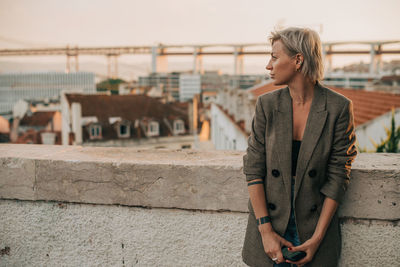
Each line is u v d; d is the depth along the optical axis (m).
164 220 1.93
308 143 1.30
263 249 1.45
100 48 165.88
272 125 1.37
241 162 1.87
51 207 2.04
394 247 1.74
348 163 1.33
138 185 1.90
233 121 13.80
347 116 1.30
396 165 1.75
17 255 2.12
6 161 2.02
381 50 106.50
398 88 17.27
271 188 1.38
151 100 42.38
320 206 1.35
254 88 21.31
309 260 1.33
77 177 1.95
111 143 37.19
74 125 36.56
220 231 1.87
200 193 1.84
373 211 1.71
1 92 176.00
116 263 2.01
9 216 2.09
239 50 152.00
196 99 41.91
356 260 1.79
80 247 2.04
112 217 1.98
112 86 136.62
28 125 50.31
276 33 1.33
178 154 2.10
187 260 1.93
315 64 1.29
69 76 172.38
